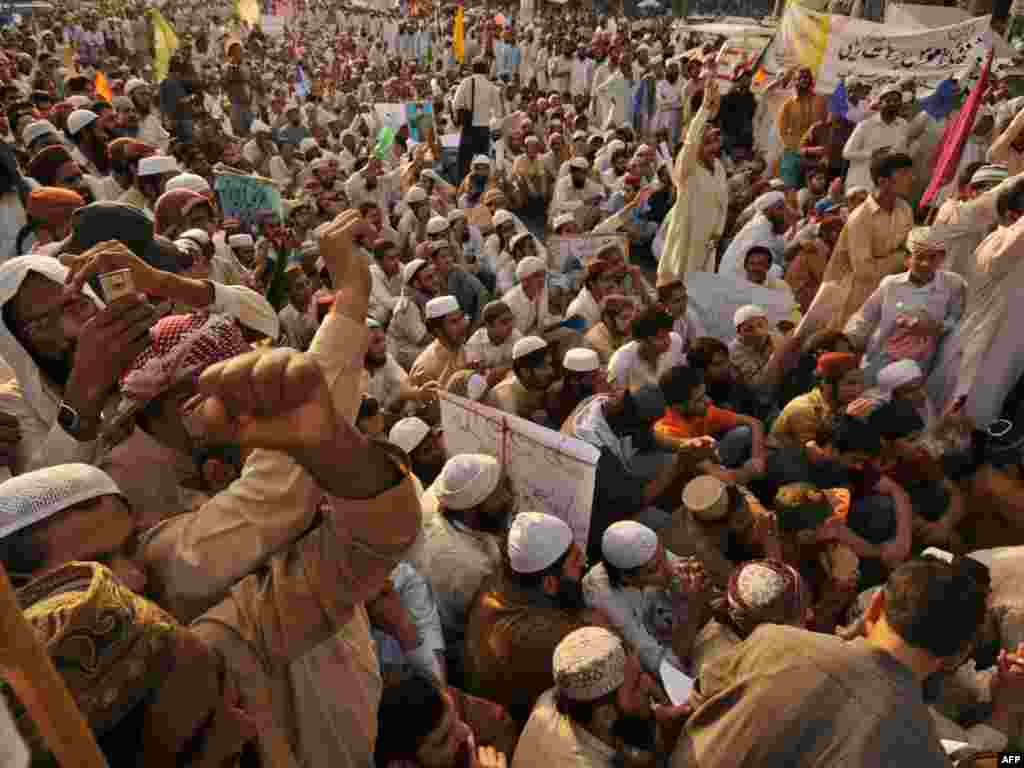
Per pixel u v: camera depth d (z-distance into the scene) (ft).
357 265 4.51
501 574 9.32
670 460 13.66
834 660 4.95
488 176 33.01
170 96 37.99
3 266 6.42
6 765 1.99
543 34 73.41
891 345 16.31
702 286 18.89
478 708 8.42
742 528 10.85
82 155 22.99
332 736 4.32
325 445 2.52
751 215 26.99
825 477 13.00
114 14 98.63
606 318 18.10
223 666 3.24
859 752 4.62
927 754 4.66
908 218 17.69
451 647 10.02
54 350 6.66
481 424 11.35
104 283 5.05
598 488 12.34
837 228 22.41
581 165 31.48
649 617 9.61
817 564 11.11
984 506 13.38
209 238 13.58
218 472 5.19
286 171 35.14
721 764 5.06
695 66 44.86
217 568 3.74
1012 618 9.48
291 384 2.27
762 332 17.35
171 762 3.01
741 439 14.56
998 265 14.76
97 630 2.80
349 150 40.60
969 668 9.34
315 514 3.74
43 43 63.41
